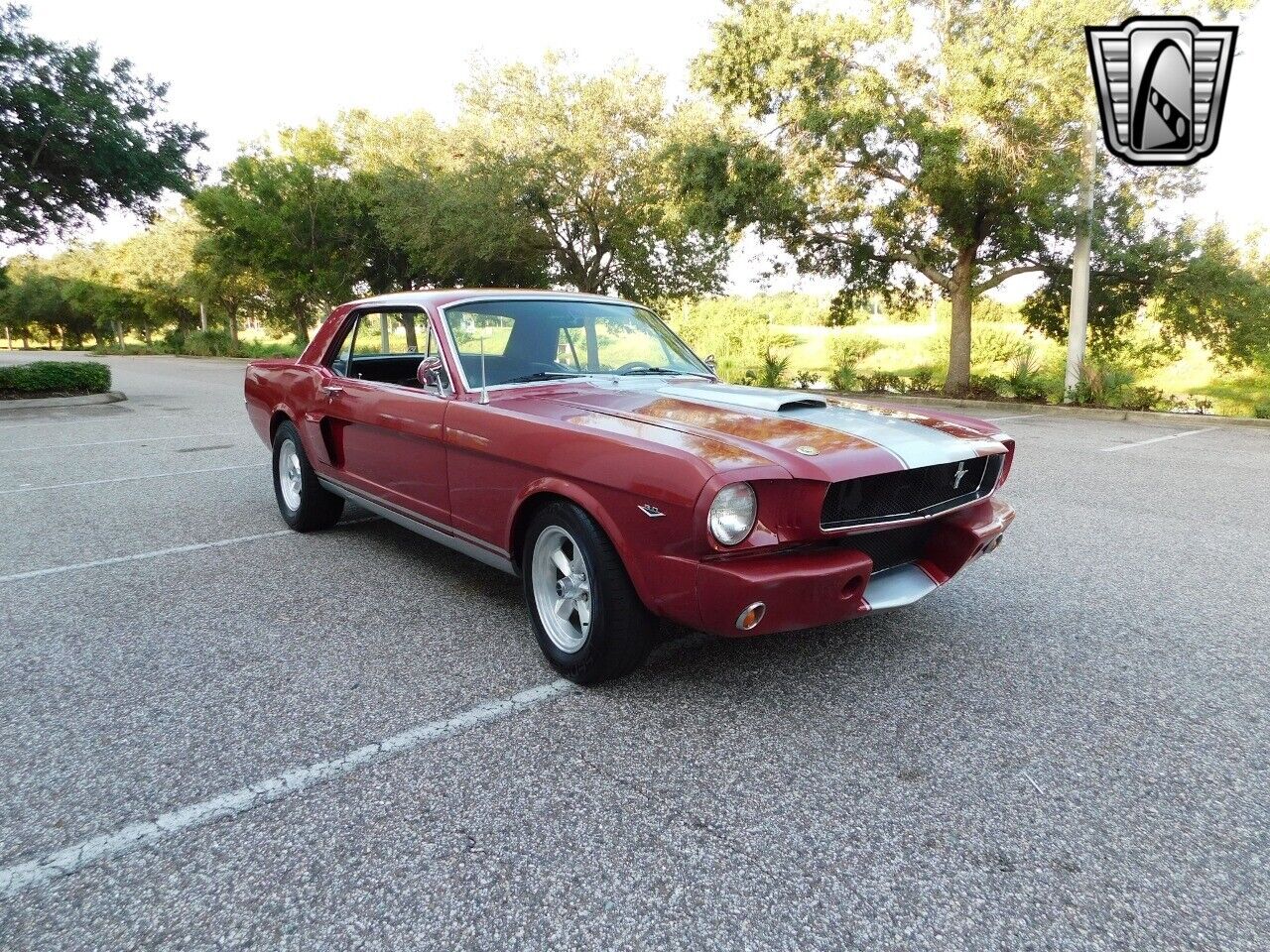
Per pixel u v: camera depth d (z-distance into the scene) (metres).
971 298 17.84
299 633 3.71
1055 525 5.80
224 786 2.47
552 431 3.08
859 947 1.84
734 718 2.90
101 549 5.12
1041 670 3.31
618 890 2.02
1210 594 4.29
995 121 14.59
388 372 5.11
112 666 3.34
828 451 2.78
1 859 2.14
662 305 26.03
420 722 2.87
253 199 30.89
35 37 15.49
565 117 23.64
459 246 23.56
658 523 2.67
